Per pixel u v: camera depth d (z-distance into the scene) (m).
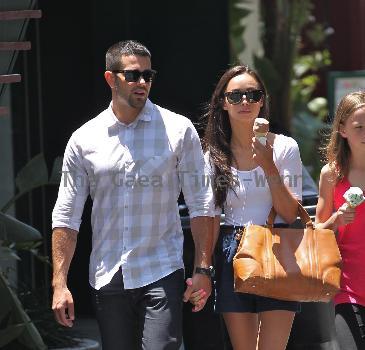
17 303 25.55
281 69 48.41
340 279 19.70
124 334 19.62
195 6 36.88
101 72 35.50
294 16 49.16
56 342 30.17
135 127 19.84
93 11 35.47
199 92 36.97
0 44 22.14
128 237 19.52
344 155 20.62
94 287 19.84
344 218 19.73
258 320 21.31
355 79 49.84
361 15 64.38
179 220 20.22
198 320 24.11
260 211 21.00
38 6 35.00
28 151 34.66
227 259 20.95
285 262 19.69
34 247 30.05
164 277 19.39
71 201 19.98
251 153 21.17
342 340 19.77
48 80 35.41
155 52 36.81
